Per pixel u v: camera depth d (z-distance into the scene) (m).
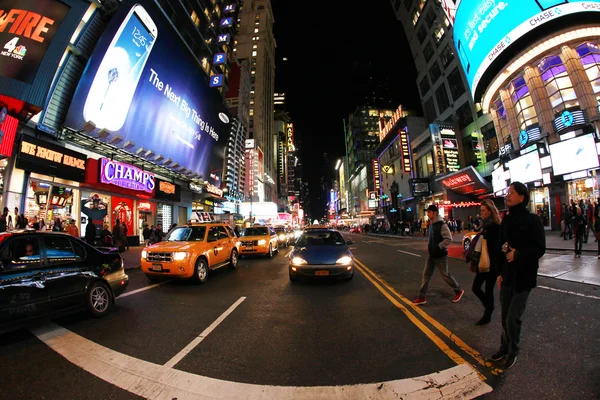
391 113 98.56
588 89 18.06
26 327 4.61
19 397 2.67
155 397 2.66
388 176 56.69
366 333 4.16
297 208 154.75
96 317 5.05
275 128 123.62
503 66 22.38
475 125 32.72
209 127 26.94
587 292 5.86
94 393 2.73
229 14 38.56
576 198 18.75
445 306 5.39
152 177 19.53
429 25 41.72
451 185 32.50
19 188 11.13
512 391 2.63
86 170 14.06
